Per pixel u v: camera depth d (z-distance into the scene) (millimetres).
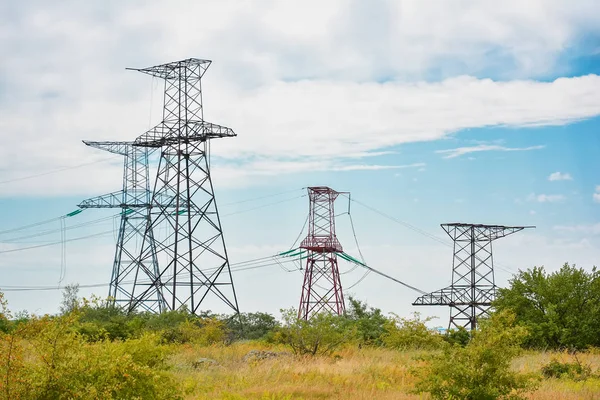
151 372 18859
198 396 24312
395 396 23797
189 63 77688
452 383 21797
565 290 46938
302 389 25672
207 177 76812
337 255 88500
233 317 72812
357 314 65375
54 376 16891
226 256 75750
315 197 88062
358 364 33438
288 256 86375
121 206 93375
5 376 16500
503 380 21672
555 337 46250
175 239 74188
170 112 77062
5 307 16984
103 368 17734
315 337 39438
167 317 57344
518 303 48531
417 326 46125
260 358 36344
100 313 56438
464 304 85125
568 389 25531
